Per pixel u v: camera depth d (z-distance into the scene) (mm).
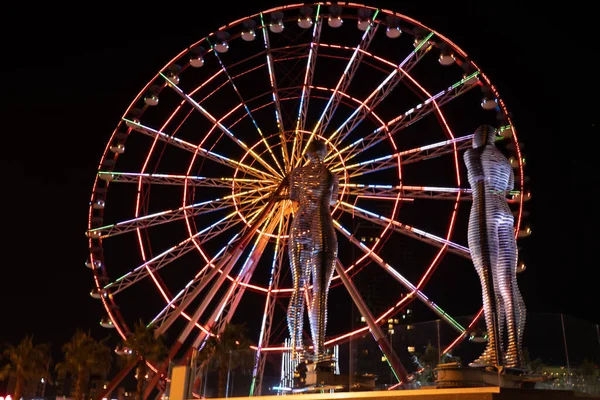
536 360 21781
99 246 50656
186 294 47625
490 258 21297
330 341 44531
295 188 28656
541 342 22000
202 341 46031
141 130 51219
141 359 47562
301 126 48969
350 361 25031
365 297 144250
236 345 47312
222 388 27297
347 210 47938
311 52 50375
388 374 24531
